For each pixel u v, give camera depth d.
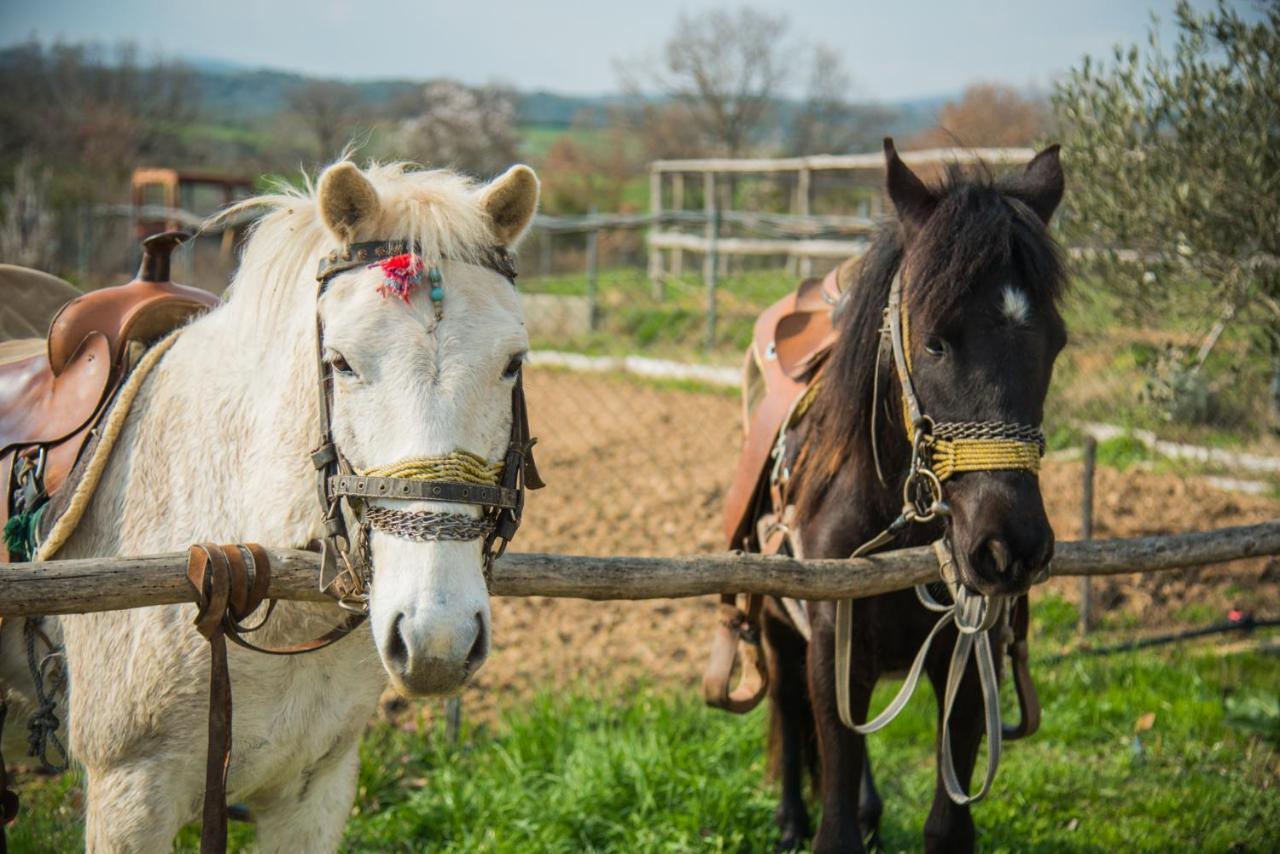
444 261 1.74
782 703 3.28
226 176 18.05
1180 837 3.32
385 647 1.61
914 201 2.46
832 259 14.54
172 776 2.02
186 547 2.05
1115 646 4.61
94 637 2.05
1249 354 5.25
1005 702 4.15
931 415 2.29
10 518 2.20
